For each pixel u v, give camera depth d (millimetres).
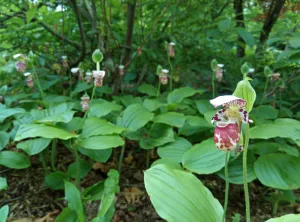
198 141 446
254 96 190
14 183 394
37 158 447
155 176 207
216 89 615
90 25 605
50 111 382
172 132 386
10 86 629
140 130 403
